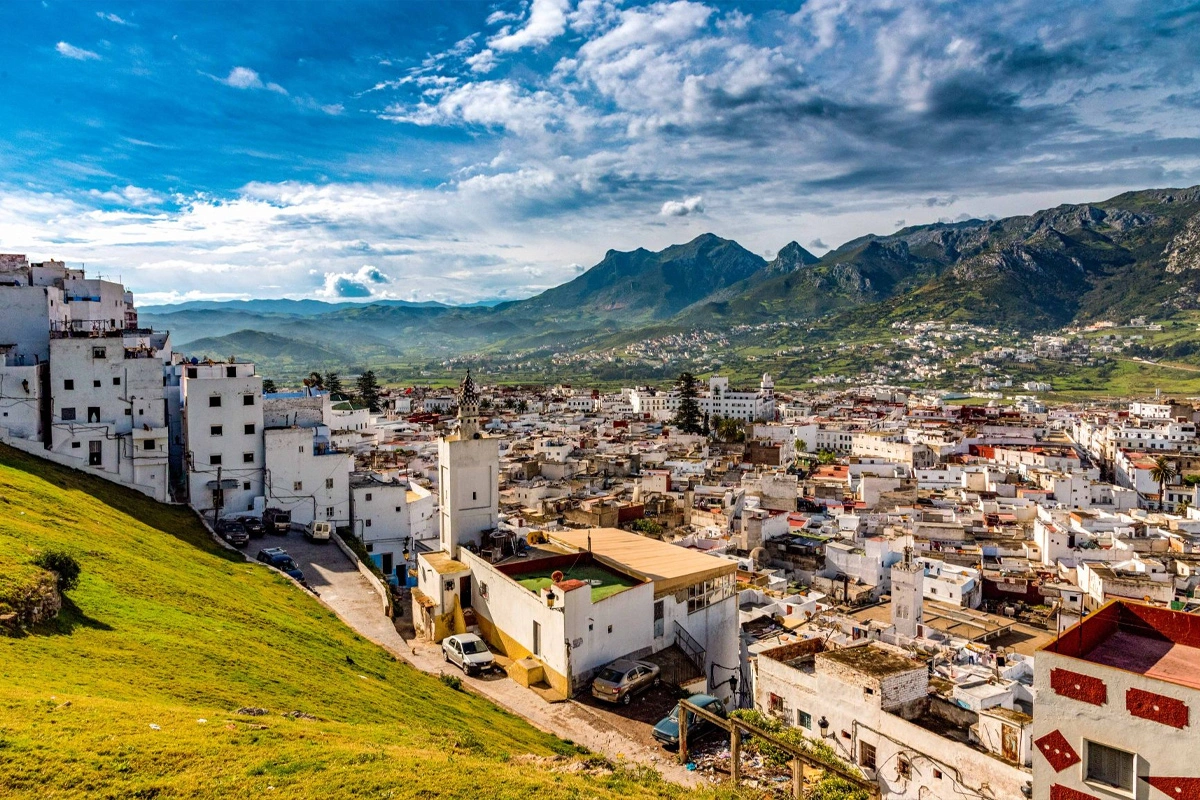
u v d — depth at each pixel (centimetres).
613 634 5047
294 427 9088
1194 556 9712
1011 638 7612
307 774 2706
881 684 3262
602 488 14500
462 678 5109
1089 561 10081
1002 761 2816
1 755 2386
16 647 3350
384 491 9125
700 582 5716
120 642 3847
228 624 4725
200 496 8331
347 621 6062
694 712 3597
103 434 8025
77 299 10244
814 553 9844
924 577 8919
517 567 5816
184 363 10144
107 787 2366
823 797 3033
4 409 7712
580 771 3350
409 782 2745
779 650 4006
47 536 5066
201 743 2802
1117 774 2130
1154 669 2222
